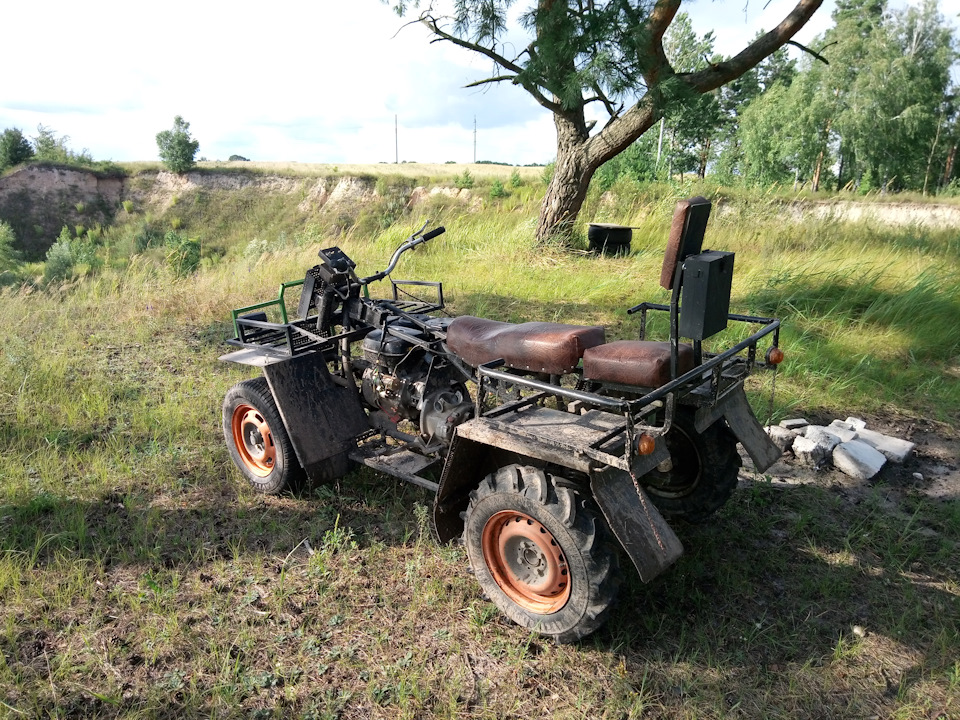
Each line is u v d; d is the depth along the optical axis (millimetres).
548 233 11891
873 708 2600
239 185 61938
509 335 3367
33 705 2621
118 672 2811
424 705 2637
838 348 6559
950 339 7078
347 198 56625
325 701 2631
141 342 7668
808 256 9906
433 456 4148
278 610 3189
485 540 3090
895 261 9492
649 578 2619
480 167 74250
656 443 2957
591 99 10672
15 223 57156
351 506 4145
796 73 45062
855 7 47188
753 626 3061
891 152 40562
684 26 38562
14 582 3295
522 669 2805
